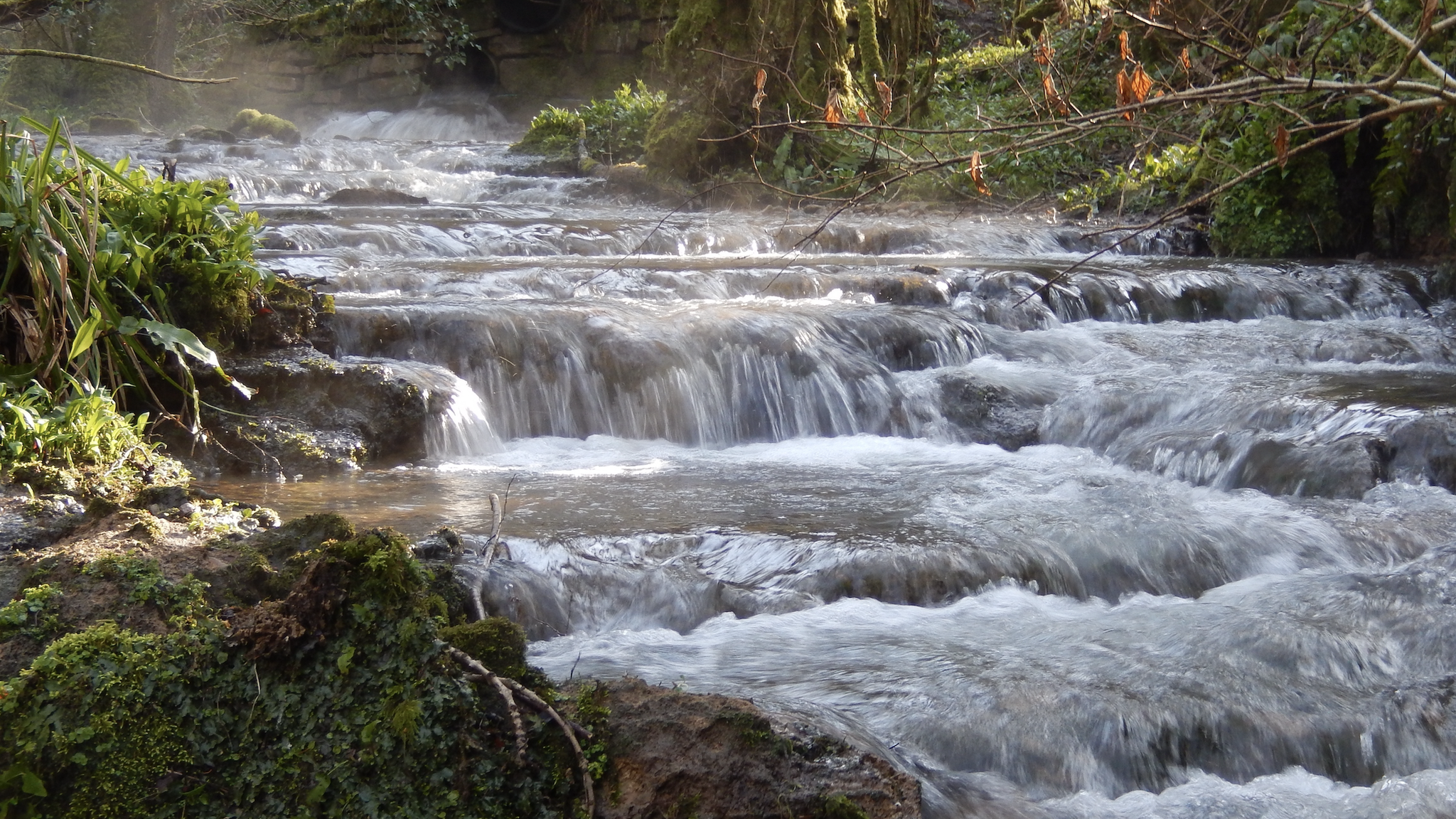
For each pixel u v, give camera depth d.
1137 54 13.62
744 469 6.83
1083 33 6.94
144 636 3.27
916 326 8.68
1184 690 4.11
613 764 3.09
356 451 6.48
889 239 13.36
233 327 6.64
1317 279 11.33
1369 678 4.42
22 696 3.10
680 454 7.34
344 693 3.18
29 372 5.22
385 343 7.44
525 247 12.02
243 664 3.24
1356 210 13.34
